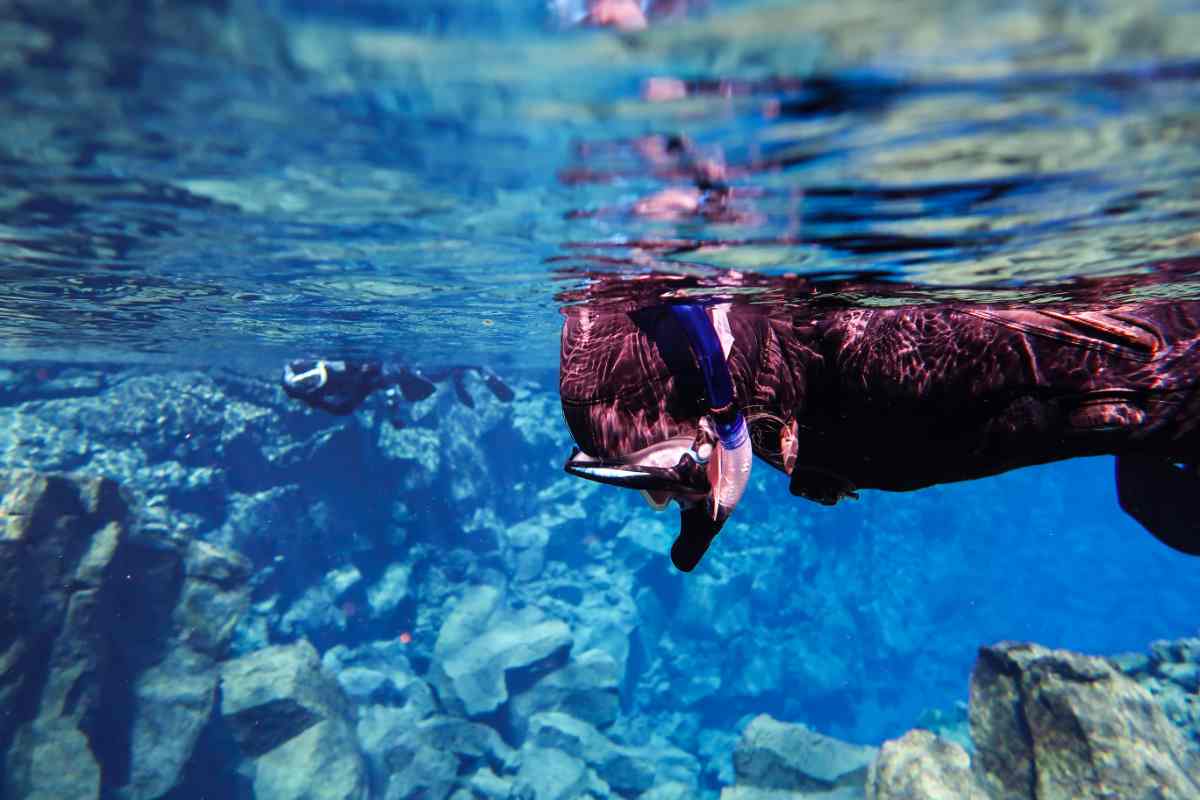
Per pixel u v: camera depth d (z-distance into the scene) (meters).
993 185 1.16
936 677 12.34
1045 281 1.63
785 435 0.86
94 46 0.81
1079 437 0.80
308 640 6.39
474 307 3.80
